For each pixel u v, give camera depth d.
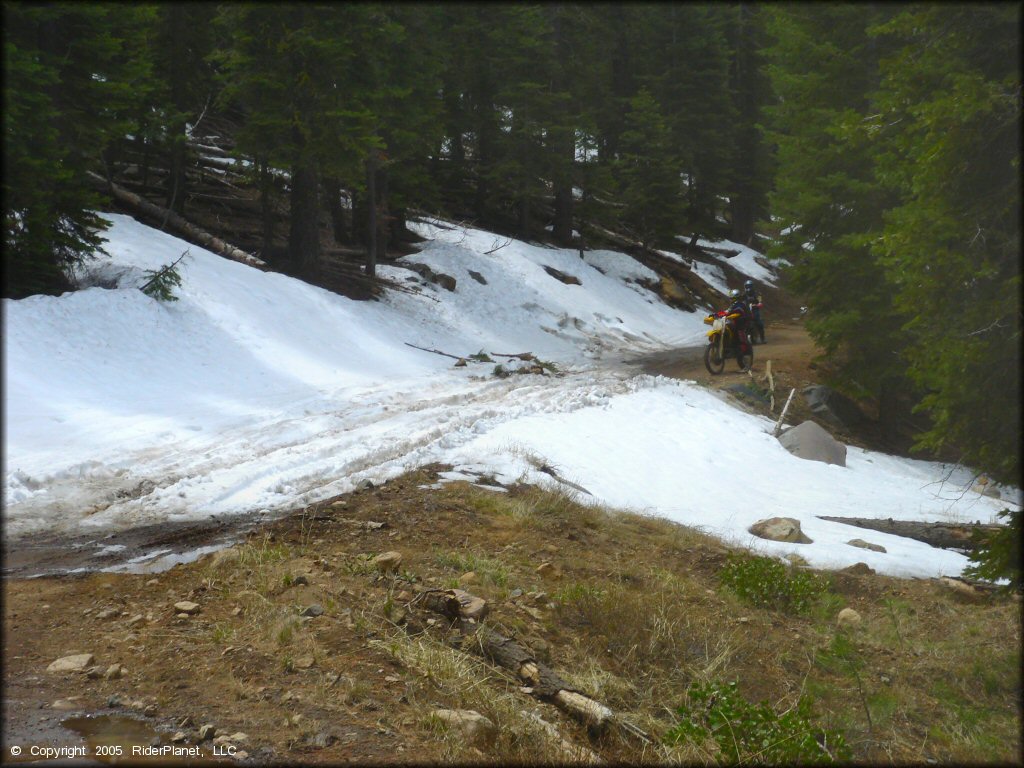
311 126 20.27
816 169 19.42
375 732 3.45
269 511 7.53
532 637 5.18
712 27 43.19
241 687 3.75
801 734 4.09
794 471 13.80
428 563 6.37
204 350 14.84
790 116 21.00
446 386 16.36
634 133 37.41
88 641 4.26
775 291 42.69
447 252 29.27
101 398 11.56
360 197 25.12
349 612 4.90
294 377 15.21
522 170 32.59
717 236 45.97
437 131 27.59
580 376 19.44
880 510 11.98
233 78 20.80
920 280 7.73
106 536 6.62
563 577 6.65
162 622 4.62
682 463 12.64
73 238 15.12
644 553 7.96
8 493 7.65
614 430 13.44
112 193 21.73
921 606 7.45
